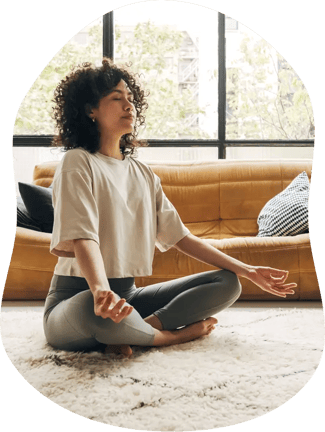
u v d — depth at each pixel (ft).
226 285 7.57
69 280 7.16
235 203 12.93
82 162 6.97
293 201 12.06
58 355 6.91
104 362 6.70
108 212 7.04
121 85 7.47
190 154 13.99
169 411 5.61
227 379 6.22
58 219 6.68
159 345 7.19
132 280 7.64
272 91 13.92
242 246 10.70
